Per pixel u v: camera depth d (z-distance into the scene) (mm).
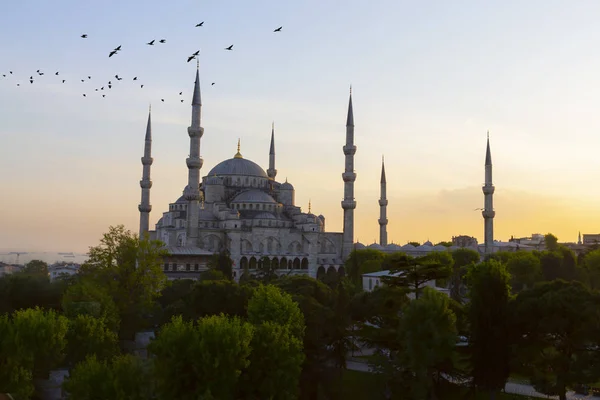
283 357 72875
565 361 80188
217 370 65750
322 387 87562
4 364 70438
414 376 78188
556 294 80312
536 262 194875
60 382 85688
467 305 90312
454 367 79250
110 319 96312
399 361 77500
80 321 84812
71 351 83750
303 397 87188
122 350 108875
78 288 102750
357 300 106875
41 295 115812
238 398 71625
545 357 83375
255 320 87562
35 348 74562
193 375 66250
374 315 101438
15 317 80875
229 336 67125
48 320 77438
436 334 74688
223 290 103250
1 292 112438
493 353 79875
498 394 87312
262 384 71375
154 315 119312
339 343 94375
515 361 80625
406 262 83938
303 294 106875
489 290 81500
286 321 85375
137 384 64500
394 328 84500
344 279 172375
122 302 112438
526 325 82000
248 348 68812
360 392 88375
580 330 79688
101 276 115375
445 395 86000
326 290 115000
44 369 79000
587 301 79188
